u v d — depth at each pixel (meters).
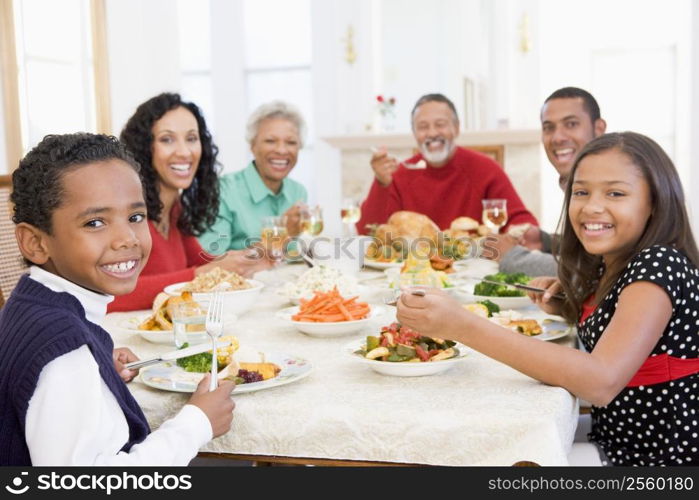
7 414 0.87
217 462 1.62
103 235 0.91
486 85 5.37
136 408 0.99
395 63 5.53
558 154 2.60
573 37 5.48
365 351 1.27
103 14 4.49
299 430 1.04
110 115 4.55
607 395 1.10
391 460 1.01
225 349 1.24
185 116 2.20
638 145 1.26
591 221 1.26
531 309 1.75
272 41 5.66
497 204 2.54
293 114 3.02
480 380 1.16
